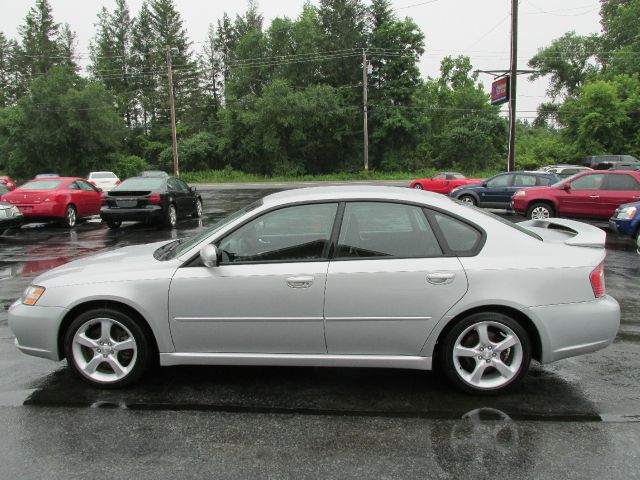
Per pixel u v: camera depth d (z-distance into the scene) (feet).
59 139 158.20
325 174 179.93
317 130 175.32
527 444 10.05
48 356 12.78
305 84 186.80
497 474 9.04
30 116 157.58
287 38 196.44
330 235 12.26
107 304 12.62
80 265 13.61
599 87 142.20
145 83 220.84
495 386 12.10
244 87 190.49
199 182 163.53
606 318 12.00
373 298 11.84
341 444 10.11
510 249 12.05
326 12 181.98
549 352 11.95
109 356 12.71
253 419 11.21
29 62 220.64
